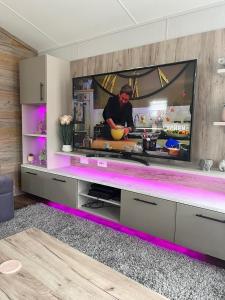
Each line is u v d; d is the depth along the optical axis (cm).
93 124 289
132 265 194
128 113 258
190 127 218
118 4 234
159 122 238
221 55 213
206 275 182
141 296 111
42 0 246
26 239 160
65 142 324
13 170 363
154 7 230
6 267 129
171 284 172
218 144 222
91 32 292
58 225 261
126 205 244
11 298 109
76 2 241
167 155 235
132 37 269
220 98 217
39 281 120
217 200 205
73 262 136
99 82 278
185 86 219
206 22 222
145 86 244
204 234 196
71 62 328
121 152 268
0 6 268
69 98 335
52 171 312
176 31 239
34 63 315
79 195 290
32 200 347
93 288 116
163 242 235
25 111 352
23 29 315
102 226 261
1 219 265
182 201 205
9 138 354
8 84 344
